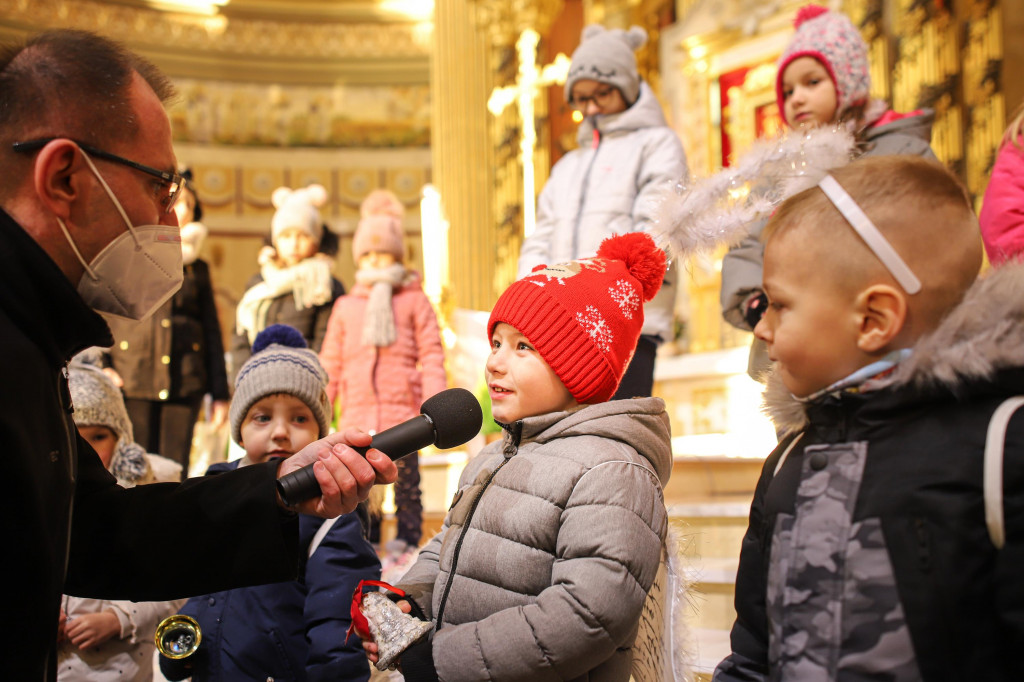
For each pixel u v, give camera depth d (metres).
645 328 2.81
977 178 5.97
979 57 6.08
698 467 4.38
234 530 1.43
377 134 14.55
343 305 4.18
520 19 8.89
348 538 1.86
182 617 1.83
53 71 1.32
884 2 6.59
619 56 3.32
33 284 1.26
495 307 1.63
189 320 4.25
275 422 2.05
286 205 4.42
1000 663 1.00
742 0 7.66
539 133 8.70
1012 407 1.04
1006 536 0.99
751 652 1.22
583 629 1.31
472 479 1.64
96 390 2.53
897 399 1.10
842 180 1.17
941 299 1.12
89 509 1.48
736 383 6.10
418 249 14.25
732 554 3.17
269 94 14.41
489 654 1.33
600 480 1.41
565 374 1.55
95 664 2.18
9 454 1.12
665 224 1.57
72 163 1.29
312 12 14.36
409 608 1.48
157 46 13.81
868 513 1.08
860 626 1.06
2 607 1.13
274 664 1.81
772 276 1.20
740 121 7.62
